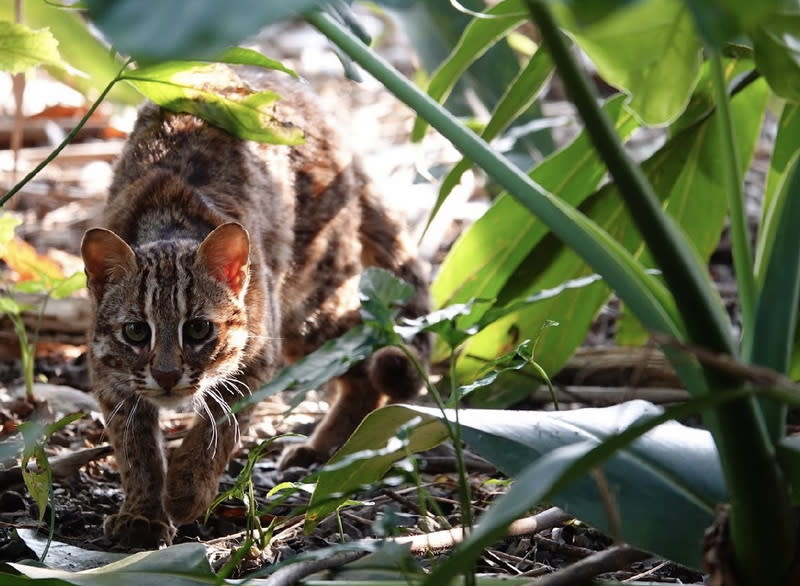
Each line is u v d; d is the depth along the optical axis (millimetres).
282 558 3555
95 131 8906
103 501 4383
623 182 2074
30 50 3682
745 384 2186
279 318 5090
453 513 4062
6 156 8289
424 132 4613
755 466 2205
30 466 4270
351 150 5660
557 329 4797
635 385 2457
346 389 5328
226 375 4383
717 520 2387
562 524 3713
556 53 1998
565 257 4555
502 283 4988
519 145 6492
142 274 4270
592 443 2227
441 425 3160
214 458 4250
